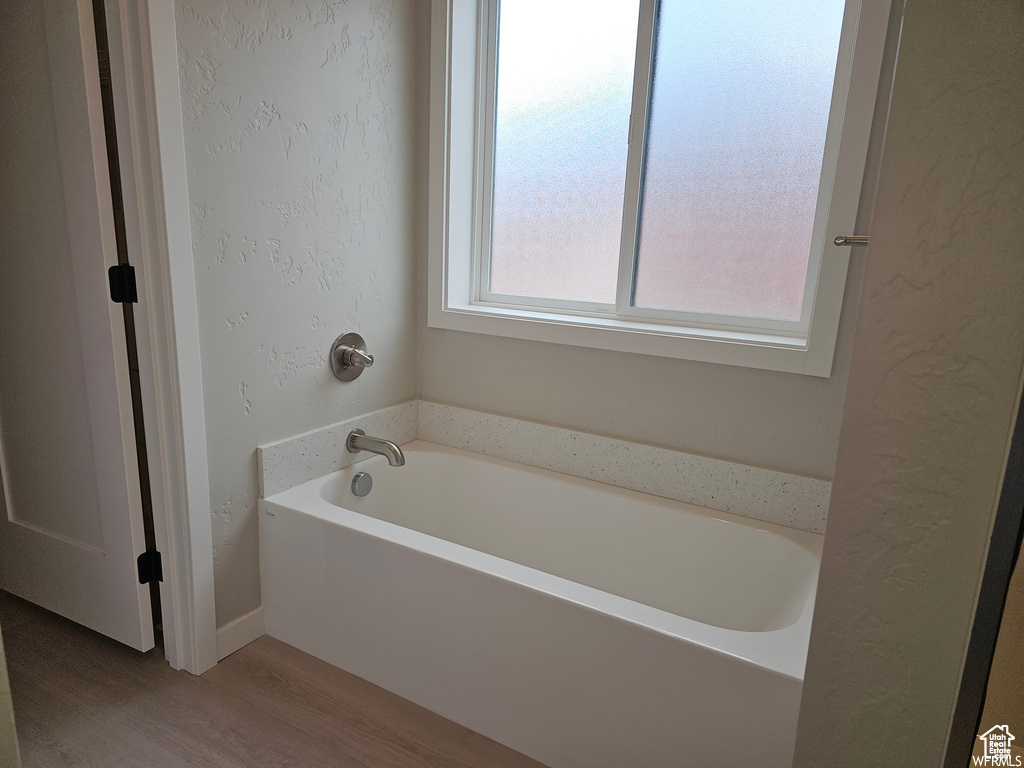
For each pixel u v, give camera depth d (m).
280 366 1.87
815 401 1.76
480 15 2.18
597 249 2.16
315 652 1.87
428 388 2.41
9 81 1.55
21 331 1.75
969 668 0.55
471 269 2.38
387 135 2.08
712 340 1.83
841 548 0.67
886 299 0.60
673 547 1.94
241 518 1.83
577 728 1.45
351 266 2.04
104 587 1.79
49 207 1.58
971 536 0.59
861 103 1.53
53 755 1.47
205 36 1.51
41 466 1.84
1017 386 0.54
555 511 2.13
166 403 1.60
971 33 0.52
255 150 1.68
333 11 1.82
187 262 1.54
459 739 1.58
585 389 2.11
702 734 1.30
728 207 1.91
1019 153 0.51
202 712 1.62
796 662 1.22
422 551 1.60
